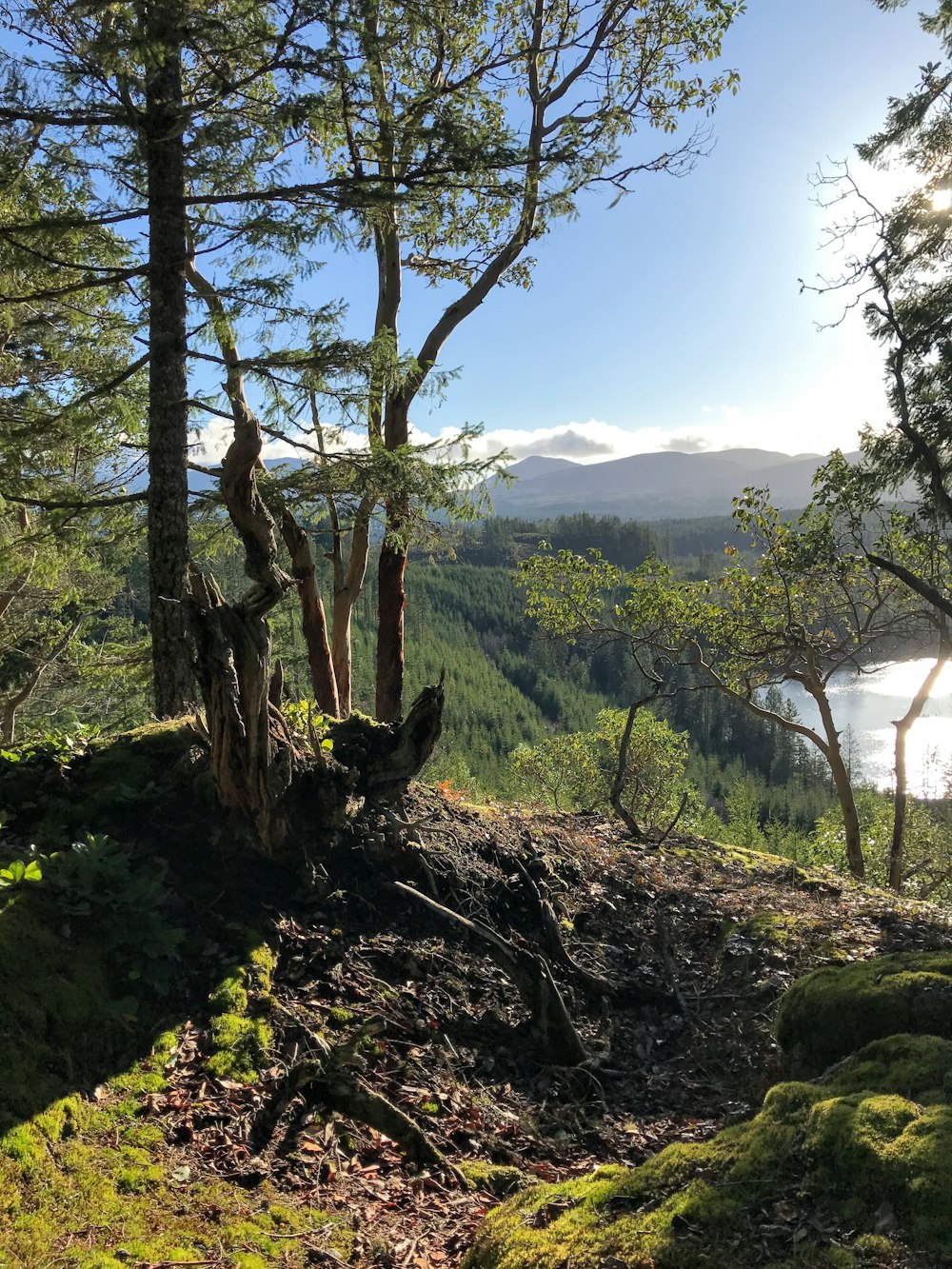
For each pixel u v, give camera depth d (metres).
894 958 3.46
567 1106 3.62
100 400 8.26
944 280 10.66
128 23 6.25
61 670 18.05
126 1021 3.14
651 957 5.00
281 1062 3.29
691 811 23.86
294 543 8.58
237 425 3.56
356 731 5.06
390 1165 2.96
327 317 7.60
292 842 4.32
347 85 7.05
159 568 7.16
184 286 7.20
